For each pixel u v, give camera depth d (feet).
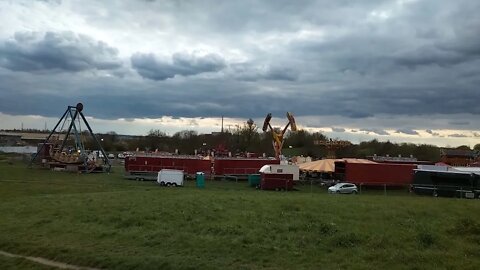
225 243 72.13
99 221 91.56
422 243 72.18
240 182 269.03
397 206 106.73
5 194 165.58
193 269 60.08
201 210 96.73
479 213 102.12
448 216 96.43
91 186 201.26
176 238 75.92
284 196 133.49
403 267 60.13
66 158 308.81
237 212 95.04
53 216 98.27
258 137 538.88
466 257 65.36
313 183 260.01
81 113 358.43
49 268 64.08
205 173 280.72
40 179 235.20
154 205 104.78
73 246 73.67
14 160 386.52
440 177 205.26
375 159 317.01
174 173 227.61
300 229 80.48
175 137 608.19
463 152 464.65
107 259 65.46
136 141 610.24
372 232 78.59
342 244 71.10
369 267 60.23
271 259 64.39
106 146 586.86
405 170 238.48
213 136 580.71
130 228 85.15
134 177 261.85
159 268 61.05
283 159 329.93
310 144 532.73
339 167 261.24
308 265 61.77
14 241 77.92
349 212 96.63
